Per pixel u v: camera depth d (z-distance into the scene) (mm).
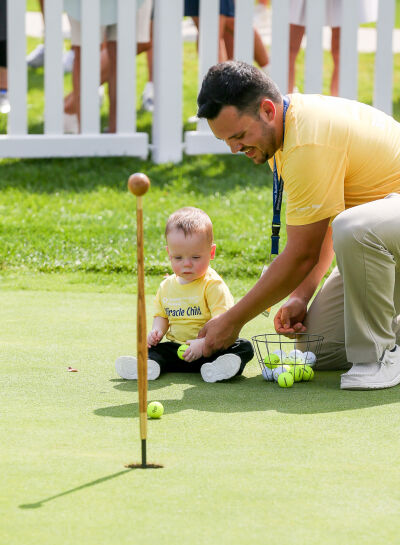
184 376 8094
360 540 4398
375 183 7750
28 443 5840
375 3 17109
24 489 5008
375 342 7473
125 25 16000
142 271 5293
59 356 8516
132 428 6242
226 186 15781
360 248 7207
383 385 7426
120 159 16625
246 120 7254
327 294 8336
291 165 7348
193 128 18047
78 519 4617
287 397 7211
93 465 5422
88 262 13023
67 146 16109
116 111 16938
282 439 5984
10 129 15883
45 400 6980
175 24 16094
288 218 7547
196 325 8438
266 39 24875
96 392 7281
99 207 14945
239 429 6227
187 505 4801
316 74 16344
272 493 4973
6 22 16500
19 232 13938
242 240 13727
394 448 5785
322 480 5184
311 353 8258
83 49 15984
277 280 7562
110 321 10109
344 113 7617
